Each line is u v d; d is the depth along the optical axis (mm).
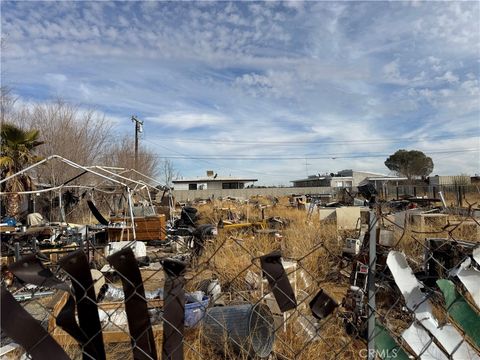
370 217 2100
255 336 3199
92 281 1722
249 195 52688
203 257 7020
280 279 1893
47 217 15047
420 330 2107
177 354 1786
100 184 13945
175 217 16844
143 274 6305
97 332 1731
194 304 3434
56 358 1598
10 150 12789
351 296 3934
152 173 39906
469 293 2309
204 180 66688
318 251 6738
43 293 4207
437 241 5035
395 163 68438
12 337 1532
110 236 9508
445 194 22141
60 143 21797
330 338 3426
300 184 74562
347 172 67875
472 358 2070
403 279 2154
